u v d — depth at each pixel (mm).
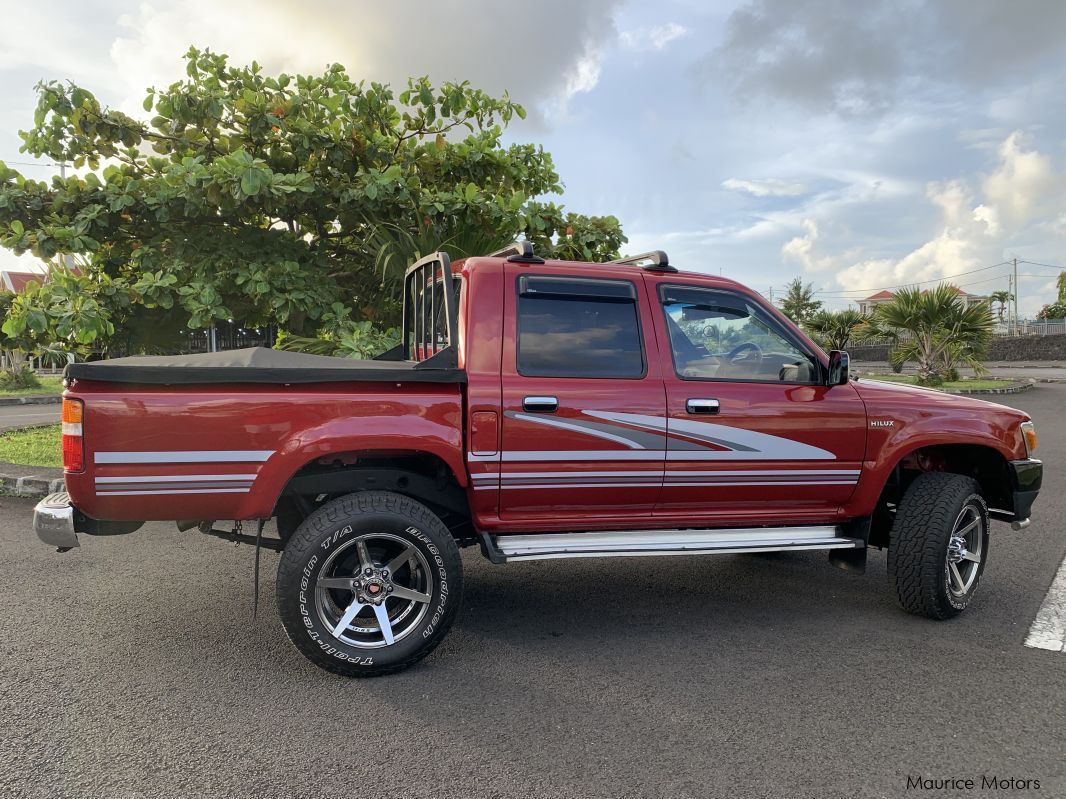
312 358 4020
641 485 3912
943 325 21312
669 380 3963
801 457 4109
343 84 8969
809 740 2904
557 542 3855
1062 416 14211
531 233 9266
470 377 3654
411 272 5191
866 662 3658
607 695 3289
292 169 9039
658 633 4047
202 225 8828
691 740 2900
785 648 3836
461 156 9375
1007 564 5324
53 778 2605
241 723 3018
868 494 4258
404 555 3559
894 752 2818
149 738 2891
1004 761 2766
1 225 8336
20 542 5566
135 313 8961
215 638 3898
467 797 2520
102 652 3705
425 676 3490
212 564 5141
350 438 3436
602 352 3908
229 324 9766
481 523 3799
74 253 8055
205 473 3307
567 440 3750
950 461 4863
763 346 4254
